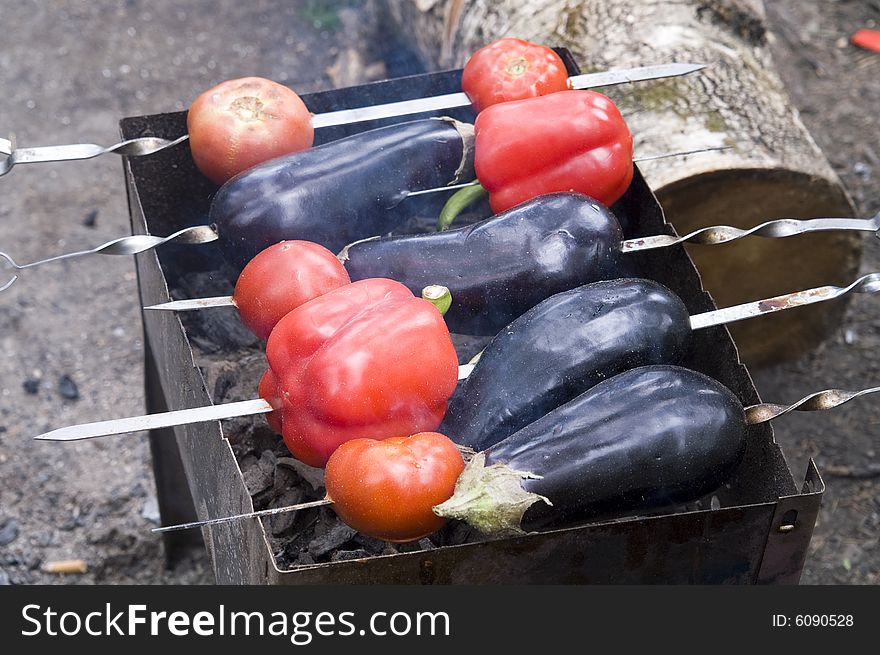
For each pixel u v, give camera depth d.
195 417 1.36
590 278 1.42
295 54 2.22
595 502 1.33
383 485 1.31
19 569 1.71
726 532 1.34
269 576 1.31
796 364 1.87
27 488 1.77
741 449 1.35
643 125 1.64
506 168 1.47
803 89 2.15
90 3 2.32
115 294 1.95
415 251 1.43
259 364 1.50
